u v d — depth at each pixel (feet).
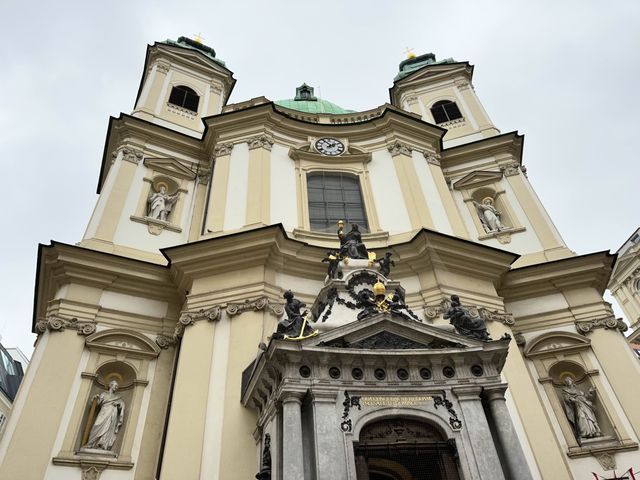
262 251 41.01
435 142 61.77
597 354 42.96
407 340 28.09
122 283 43.01
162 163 55.47
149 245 47.96
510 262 46.34
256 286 39.40
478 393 26.84
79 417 35.60
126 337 40.57
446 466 24.72
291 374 25.80
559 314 45.88
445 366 27.73
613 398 40.47
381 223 50.57
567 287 47.14
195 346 36.58
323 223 51.39
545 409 41.29
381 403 25.98
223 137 56.80
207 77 71.87
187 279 41.86
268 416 27.73
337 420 24.77
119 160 53.78
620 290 115.55
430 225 49.42
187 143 59.11
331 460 23.35
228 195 49.32
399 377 27.04
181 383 34.68
